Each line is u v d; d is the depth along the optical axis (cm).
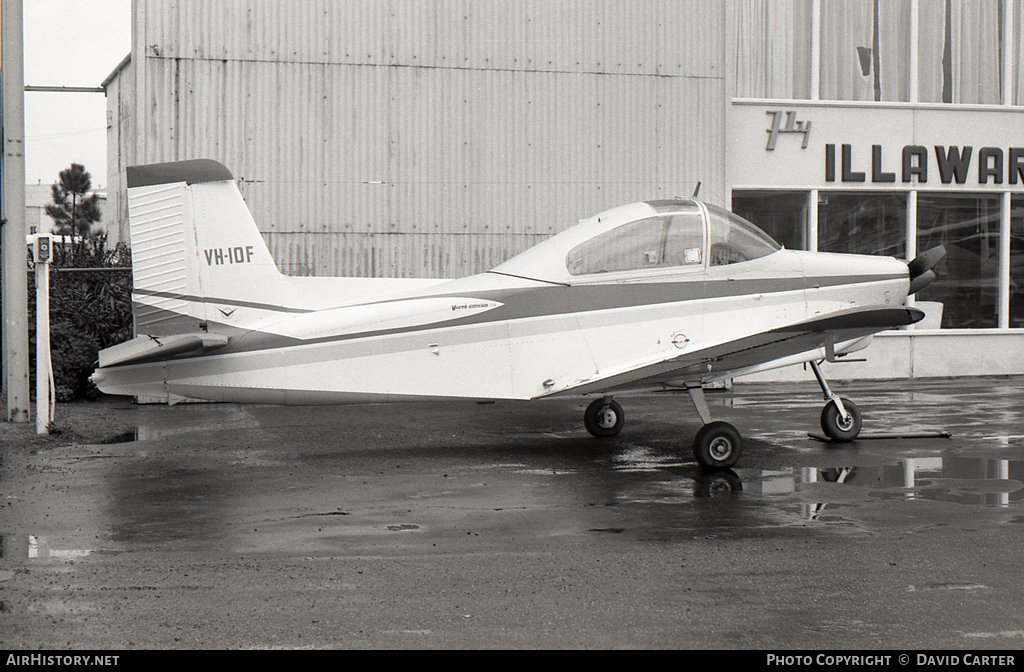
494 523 580
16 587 453
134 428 955
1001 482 693
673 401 1159
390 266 1256
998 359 1439
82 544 530
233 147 1204
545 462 784
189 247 770
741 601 435
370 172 1243
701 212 823
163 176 769
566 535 552
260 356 763
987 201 1442
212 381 759
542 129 1285
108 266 1225
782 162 1370
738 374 823
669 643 386
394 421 1009
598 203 1305
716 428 747
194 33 1184
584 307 802
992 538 539
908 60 1424
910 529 560
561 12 1282
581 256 805
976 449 827
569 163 1295
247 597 439
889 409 1075
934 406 1100
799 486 684
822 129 1379
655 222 815
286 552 516
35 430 894
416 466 766
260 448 847
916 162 1410
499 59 1270
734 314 821
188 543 533
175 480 707
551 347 798
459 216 1271
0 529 562
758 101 1355
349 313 776
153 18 1172
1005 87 1455
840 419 869
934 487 677
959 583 459
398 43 1241
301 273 1234
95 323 1188
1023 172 1440
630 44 1302
